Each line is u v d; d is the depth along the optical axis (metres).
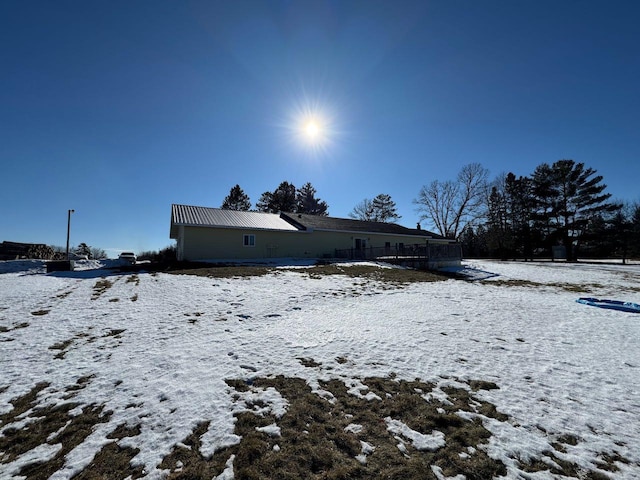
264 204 46.66
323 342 5.47
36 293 8.81
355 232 24.81
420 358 4.81
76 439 2.90
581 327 6.56
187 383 3.91
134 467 2.55
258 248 20.59
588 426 3.12
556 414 3.33
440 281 13.20
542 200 37.88
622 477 2.46
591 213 34.38
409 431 3.03
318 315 7.41
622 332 6.23
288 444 2.82
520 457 2.68
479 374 4.29
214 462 2.60
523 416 3.29
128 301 8.09
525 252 39.12
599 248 35.59
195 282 10.70
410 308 8.18
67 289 9.52
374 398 3.63
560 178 35.38
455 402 3.56
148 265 15.85
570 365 4.60
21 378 4.04
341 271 14.78
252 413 3.29
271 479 2.42
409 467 2.55
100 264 21.88
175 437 2.91
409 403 3.53
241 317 7.09
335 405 3.48
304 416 3.25
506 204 42.72
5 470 2.53
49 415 3.27
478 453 2.73
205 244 18.89
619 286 12.62
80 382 3.95
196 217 19.70
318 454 2.70
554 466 2.58
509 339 5.75
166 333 5.84
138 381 3.96
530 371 4.39
